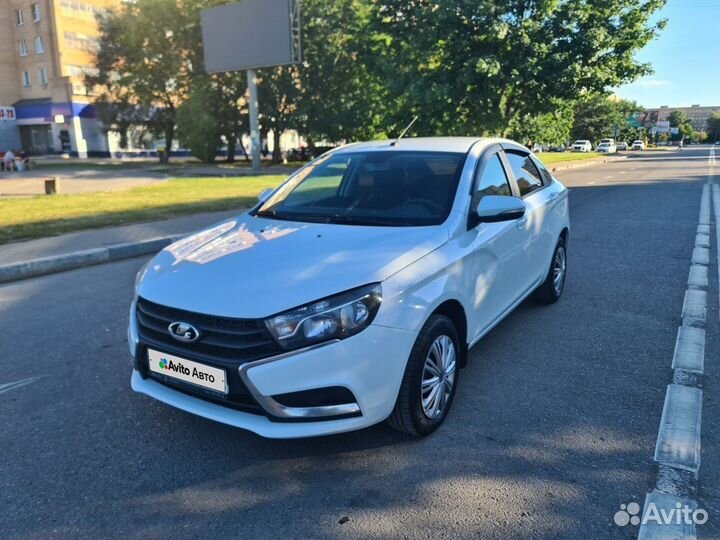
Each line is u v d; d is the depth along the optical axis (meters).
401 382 2.82
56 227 9.78
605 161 43.34
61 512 2.53
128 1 37.34
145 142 40.84
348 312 2.58
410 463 2.87
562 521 2.42
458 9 21.23
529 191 4.83
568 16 21.28
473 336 3.54
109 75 39.59
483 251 3.54
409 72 23.91
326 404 2.61
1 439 3.15
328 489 2.67
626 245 8.54
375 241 3.09
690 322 4.98
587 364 4.09
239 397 2.63
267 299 2.59
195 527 2.42
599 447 2.99
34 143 53.69
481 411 3.40
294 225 3.52
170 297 2.80
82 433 3.21
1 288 6.55
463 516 2.46
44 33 49.12
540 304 5.55
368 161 4.16
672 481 2.69
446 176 3.78
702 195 15.65
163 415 3.42
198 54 36.22
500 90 22.55
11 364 4.23
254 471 2.83
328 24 34.47
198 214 11.60
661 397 3.56
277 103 36.34
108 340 4.72
